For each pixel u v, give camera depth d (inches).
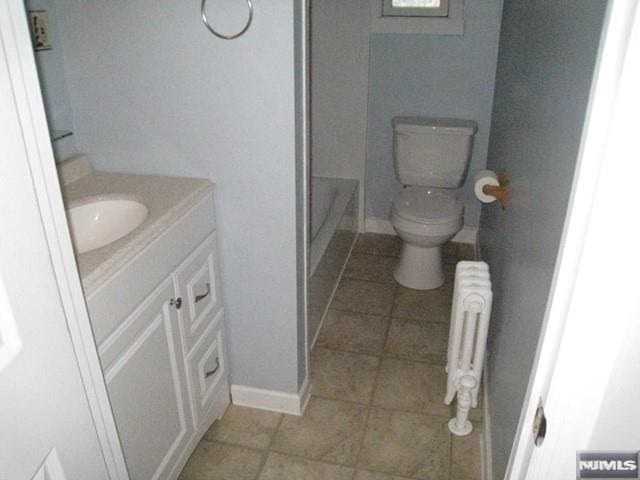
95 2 58.8
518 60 74.7
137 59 60.6
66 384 35.0
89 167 67.1
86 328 38.7
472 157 121.6
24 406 30.0
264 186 64.0
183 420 65.4
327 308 104.5
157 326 56.5
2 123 28.0
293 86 57.9
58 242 34.2
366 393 83.7
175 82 60.8
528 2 69.7
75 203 58.8
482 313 68.0
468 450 73.5
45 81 60.5
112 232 60.3
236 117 60.9
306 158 66.0
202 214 63.3
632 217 22.0
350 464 71.4
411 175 119.3
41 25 58.3
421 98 119.3
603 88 21.1
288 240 66.6
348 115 123.0
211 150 63.4
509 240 67.5
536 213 48.9
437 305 106.4
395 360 91.1
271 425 77.3
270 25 55.6
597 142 21.9
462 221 109.1
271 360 75.9
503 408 60.6
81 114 65.0
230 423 77.6
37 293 31.3
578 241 23.7
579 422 27.1
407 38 114.6
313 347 94.2
